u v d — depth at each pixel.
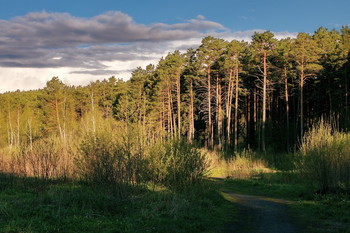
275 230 9.89
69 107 63.09
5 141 58.75
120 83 76.56
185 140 15.93
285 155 35.03
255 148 55.06
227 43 53.34
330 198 14.38
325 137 17.83
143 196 11.73
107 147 12.65
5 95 99.31
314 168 16.66
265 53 45.28
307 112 56.44
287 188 19.70
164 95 62.72
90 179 12.65
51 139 16.22
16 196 11.25
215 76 59.19
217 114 55.84
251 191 21.17
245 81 62.12
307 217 11.82
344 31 56.47
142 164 13.36
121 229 8.16
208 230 9.53
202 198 14.16
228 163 34.91
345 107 44.38
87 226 8.05
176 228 8.95
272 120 56.91
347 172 15.61
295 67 47.81
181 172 14.71
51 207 9.52
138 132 14.34
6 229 7.26
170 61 63.62
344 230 9.62
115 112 60.78
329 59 46.34
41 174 14.10
